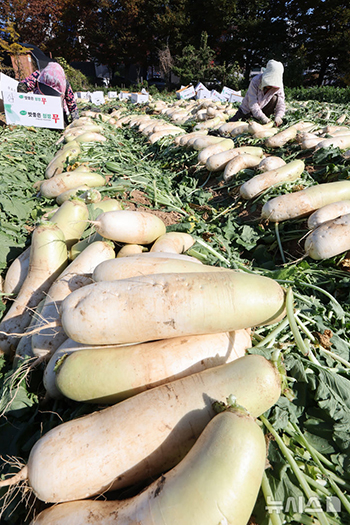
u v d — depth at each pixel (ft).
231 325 5.91
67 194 14.58
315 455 5.88
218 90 101.35
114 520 4.26
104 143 26.02
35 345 7.40
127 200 16.51
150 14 123.03
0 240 11.91
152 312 5.71
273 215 12.77
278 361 5.59
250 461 4.09
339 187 12.29
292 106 39.34
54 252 9.20
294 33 122.21
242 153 18.02
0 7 117.91
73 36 137.49
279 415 6.19
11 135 27.20
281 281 9.87
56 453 4.84
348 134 18.25
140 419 5.02
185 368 5.81
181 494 3.97
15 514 5.39
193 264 7.45
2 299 10.09
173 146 25.62
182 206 17.04
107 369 5.74
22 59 53.36
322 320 8.53
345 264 10.17
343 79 98.63
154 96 76.07
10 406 6.86
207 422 5.04
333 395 6.56
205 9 118.11
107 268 7.14
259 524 5.04
